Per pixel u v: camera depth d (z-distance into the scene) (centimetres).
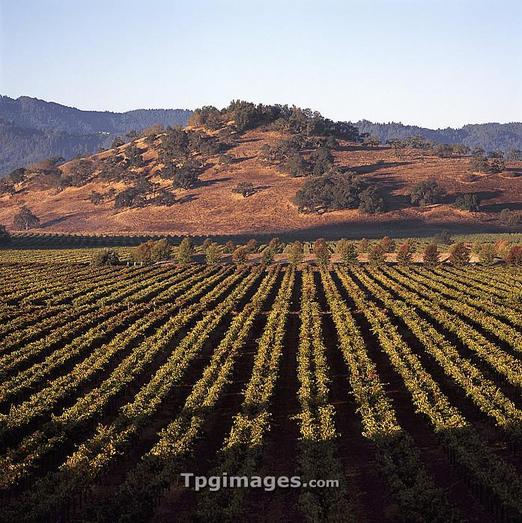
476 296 8012
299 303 8050
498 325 6081
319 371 4516
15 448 3612
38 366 4847
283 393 4528
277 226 19650
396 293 8331
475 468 3042
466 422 3606
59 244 16612
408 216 19750
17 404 4312
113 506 2783
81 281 9419
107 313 6950
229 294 8581
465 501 3033
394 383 4738
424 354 5422
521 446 3503
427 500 2750
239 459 3266
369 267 10988
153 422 3997
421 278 9475
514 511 2753
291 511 2920
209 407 3956
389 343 5241
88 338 5700
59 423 3659
